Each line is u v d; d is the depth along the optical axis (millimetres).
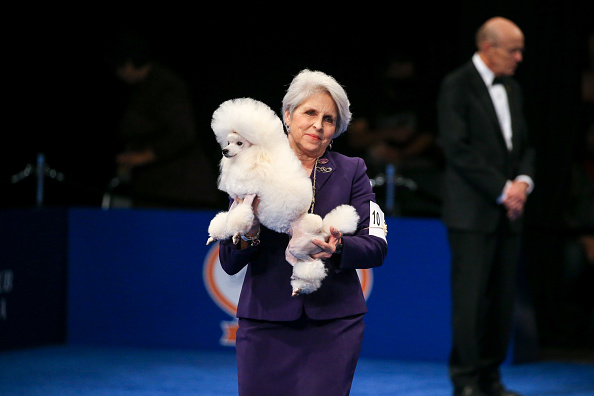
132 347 14273
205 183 17203
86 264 14453
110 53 17672
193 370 12742
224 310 14000
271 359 6355
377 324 13648
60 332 14500
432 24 19062
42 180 15875
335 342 6336
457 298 10938
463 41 16062
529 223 15562
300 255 6051
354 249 6219
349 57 19469
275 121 6043
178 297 14164
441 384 12039
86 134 19984
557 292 15398
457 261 10961
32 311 14062
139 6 20250
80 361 13227
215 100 20125
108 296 14391
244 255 6273
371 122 18422
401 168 16750
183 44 20172
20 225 13820
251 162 5934
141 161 17094
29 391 11398
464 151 10734
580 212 15414
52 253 14328
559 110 15469
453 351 11047
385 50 19281
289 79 19844
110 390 11539
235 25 20031
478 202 10812
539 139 15555
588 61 15414
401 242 13539
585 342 15141
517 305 13758
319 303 6301
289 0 19719
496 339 11242
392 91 18719
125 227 14312
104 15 20344
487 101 10875
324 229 6145
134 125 17203
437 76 18984
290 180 5930
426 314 13453
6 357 13367
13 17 19922
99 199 19438
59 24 20078
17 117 19844
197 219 14086
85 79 20109
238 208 5961
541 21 15414
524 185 10742
